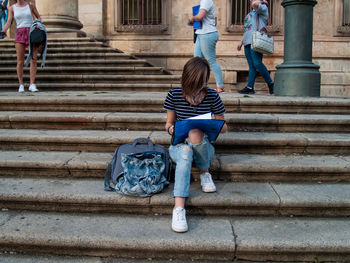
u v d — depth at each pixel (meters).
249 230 2.47
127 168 2.74
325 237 2.37
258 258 2.34
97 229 2.46
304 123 3.84
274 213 2.72
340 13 9.62
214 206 2.70
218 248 2.30
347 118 3.82
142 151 2.90
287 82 5.77
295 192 2.82
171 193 2.77
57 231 2.42
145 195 2.68
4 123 3.93
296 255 2.33
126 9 10.23
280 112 4.31
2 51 8.67
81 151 3.50
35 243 2.36
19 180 3.07
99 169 3.10
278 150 3.48
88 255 2.38
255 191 2.84
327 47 9.72
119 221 2.60
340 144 3.43
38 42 6.04
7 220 2.59
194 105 2.69
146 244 2.31
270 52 6.03
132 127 3.87
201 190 2.86
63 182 3.02
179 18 9.92
